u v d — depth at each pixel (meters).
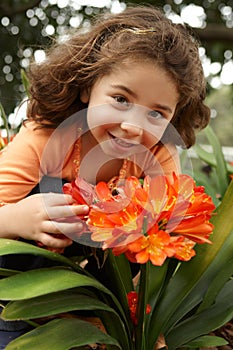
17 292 0.58
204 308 0.75
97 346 0.80
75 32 0.95
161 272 0.78
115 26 0.86
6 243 0.66
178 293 0.75
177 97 0.79
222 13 3.86
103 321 0.75
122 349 0.73
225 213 0.77
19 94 4.05
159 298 0.76
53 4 3.80
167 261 0.78
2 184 0.82
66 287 0.60
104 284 0.76
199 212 0.65
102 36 0.85
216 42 3.57
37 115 0.89
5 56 4.05
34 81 0.91
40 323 0.85
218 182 1.35
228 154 2.46
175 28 0.87
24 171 0.83
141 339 0.72
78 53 0.85
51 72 0.88
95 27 0.88
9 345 0.62
